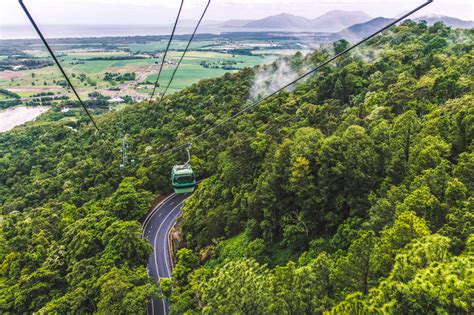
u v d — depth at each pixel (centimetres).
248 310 3006
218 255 5997
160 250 7206
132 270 5409
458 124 4100
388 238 2906
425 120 5038
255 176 6656
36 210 8581
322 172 4872
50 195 9844
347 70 9512
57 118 18925
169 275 6500
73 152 12131
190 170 5278
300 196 5100
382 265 2853
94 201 8750
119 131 12888
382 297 2209
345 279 3055
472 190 3225
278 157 5541
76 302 4769
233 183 7081
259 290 3044
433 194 3381
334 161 4800
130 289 4841
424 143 4059
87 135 13712
